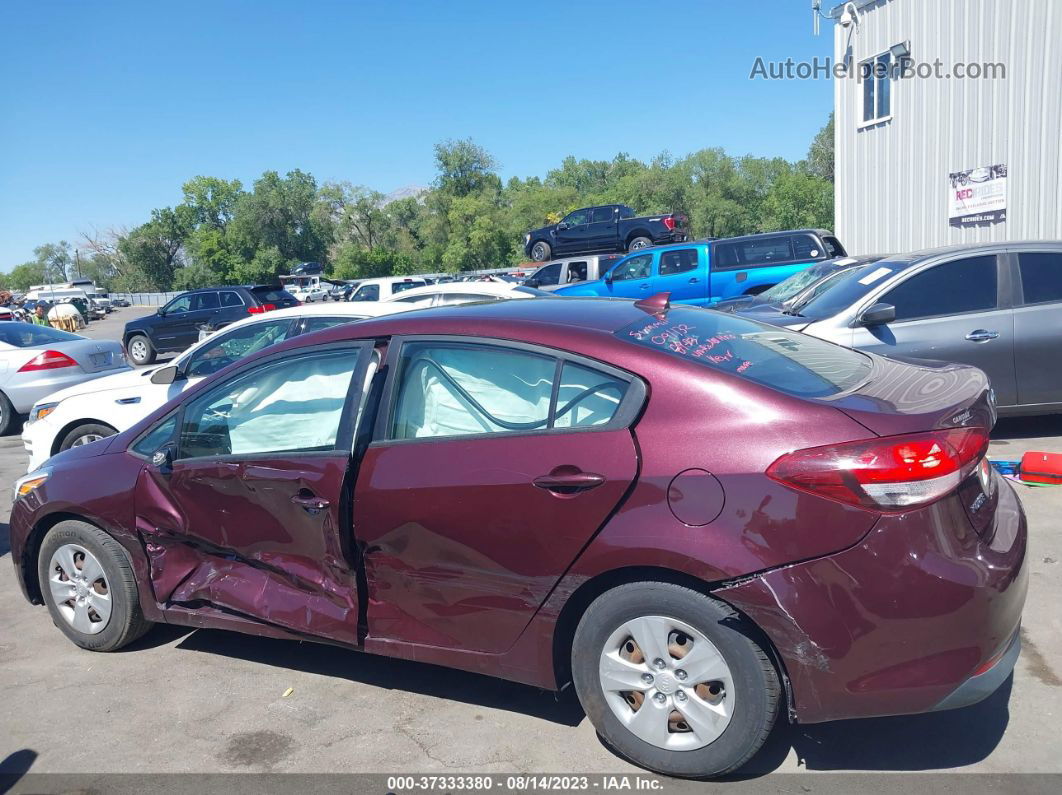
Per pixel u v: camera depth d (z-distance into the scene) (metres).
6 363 11.43
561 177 86.06
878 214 15.91
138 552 4.06
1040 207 12.45
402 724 3.49
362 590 3.50
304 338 3.81
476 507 3.16
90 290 70.81
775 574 2.73
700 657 2.87
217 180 81.56
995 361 6.86
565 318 3.46
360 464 3.43
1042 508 5.44
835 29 16.47
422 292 10.20
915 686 2.70
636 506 2.90
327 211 75.00
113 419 7.30
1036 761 3.00
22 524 4.34
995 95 13.00
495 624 3.22
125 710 3.69
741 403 2.90
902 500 2.68
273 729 3.49
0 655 4.31
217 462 3.79
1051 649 3.76
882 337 6.97
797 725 3.29
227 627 3.88
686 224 24.58
